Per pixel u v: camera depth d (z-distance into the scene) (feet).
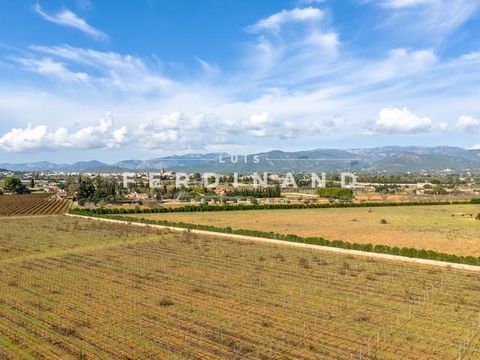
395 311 150.41
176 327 133.90
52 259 231.30
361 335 129.18
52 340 123.54
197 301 159.74
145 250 258.16
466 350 119.55
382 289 176.55
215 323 137.59
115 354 115.03
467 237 306.96
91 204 576.61
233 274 200.23
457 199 618.85
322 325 136.87
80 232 328.49
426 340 125.90
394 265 220.02
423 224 379.55
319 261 228.22
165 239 298.97
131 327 133.49
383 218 427.74
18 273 200.03
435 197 654.94
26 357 113.19
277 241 287.28
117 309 150.00
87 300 159.84
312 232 338.34
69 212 462.19
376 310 151.23
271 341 124.06
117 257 237.04
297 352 117.29
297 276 196.85
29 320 139.03
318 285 181.98
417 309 152.46
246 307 153.48
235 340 124.47
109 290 172.86
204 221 409.08
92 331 130.31
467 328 135.13
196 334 128.57
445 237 307.99
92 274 198.90
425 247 270.67
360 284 183.93
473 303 159.02
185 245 275.80
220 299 162.50
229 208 510.17
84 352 115.96
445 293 171.22
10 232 328.29
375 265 220.02
